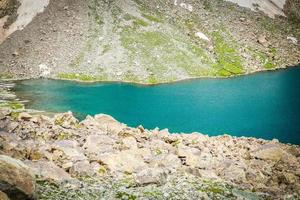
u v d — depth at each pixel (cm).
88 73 17338
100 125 4512
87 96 13925
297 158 4200
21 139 3641
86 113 11356
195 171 3181
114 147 3631
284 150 4488
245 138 5503
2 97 13500
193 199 2583
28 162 2845
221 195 2742
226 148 4266
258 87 15250
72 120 4553
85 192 2497
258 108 11881
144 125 10162
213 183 2978
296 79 16700
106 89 15250
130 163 3175
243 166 3519
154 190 2664
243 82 16375
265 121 10388
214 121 10500
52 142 3641
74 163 3052
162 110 11862
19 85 15725
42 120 4441
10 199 1895
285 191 3067
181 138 4412
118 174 2967
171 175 3053
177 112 11588
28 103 12625
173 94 14350
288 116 10875
